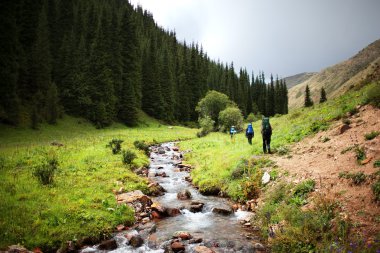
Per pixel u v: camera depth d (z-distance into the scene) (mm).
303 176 10711
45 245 8133
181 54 122938
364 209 7336
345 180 8969
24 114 42719
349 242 6426
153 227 9758
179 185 16547
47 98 46750
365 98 15391
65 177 14203
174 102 85000
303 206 8859
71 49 59156
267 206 10195
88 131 49594
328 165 10648
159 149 32312
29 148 22719
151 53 80125
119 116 64688
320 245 6824
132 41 70125
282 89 141125
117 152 22906
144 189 14320
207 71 127062
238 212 11297
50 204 10258
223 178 15141
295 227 7832
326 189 9047
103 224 9609
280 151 14922
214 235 9102
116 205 11258
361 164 9312
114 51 64188
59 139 36156
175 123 83125
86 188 12758
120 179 15102
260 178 12836
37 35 54438
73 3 81500
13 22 40812
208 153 23891
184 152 29406
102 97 58469
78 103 56375
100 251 8273
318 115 20062
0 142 30422
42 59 50656
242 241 8547
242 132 41219
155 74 79062
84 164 17516
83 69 58844
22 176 13680
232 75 131000
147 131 56094
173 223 10430
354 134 12195
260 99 139000
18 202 10070
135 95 71500
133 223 10438
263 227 9094
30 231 8414
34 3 57000
